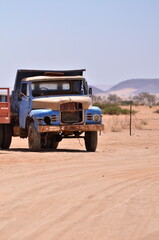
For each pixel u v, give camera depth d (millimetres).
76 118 40438
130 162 31688
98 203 18266
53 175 25500
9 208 17484
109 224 15211
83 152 39344
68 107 40156
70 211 16969
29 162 31531
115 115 127375
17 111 44062
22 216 16297
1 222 15523
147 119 106188
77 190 20969
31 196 19656
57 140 42375
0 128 43969
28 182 23172
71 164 30516
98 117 40844
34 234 14125
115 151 40500
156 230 14516
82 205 17938
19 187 21797
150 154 37500
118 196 19609
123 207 17578
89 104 40938
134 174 25875
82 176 25125
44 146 45469
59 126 39812
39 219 15891
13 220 15766
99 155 36438
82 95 42344
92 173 26250
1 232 14359
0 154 36531
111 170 27547
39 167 28922
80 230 14539
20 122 43250
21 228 14797
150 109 169375
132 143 49312
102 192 20484
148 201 18609
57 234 14117
